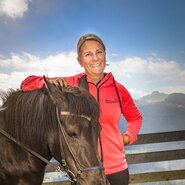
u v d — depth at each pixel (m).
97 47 2.28
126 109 2.50
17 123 1.99
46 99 1.94
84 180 1.77
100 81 2.37
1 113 2.10
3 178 2.06
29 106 1.98
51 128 1.90
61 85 2.00
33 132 1.95
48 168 4.40
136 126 2.52
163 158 4.66
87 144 1.78
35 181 2.08
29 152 2.01
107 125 2.27
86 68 2.32
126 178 2.34
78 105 1.81
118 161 2.29
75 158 1.79
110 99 2.31
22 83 2.18
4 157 2.04
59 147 1.89
